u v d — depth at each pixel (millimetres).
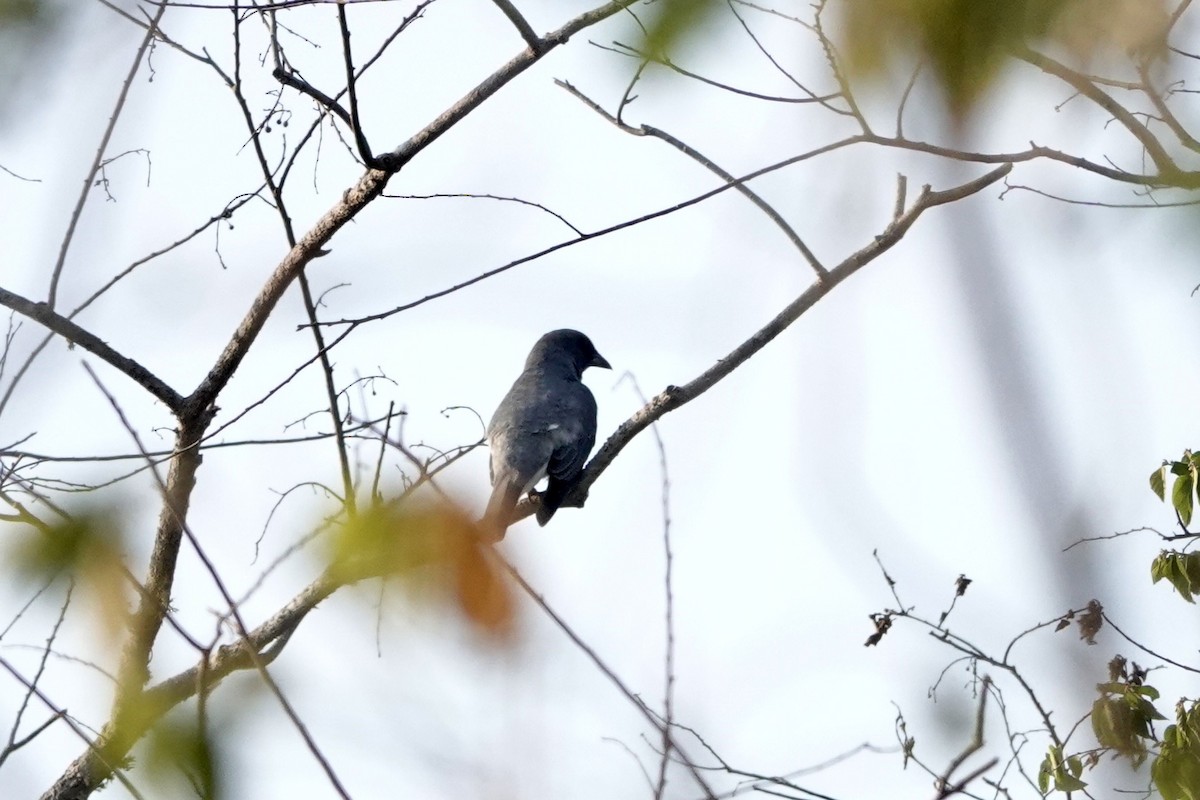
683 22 3660
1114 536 3688
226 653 10344
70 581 5602
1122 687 10164
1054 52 3227
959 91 3152
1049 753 9867
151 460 7074
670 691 6793
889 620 9375
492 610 4586
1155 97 5023
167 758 5531
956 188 4742
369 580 4914
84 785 11148
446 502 4730
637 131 10125
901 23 3139
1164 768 9984
